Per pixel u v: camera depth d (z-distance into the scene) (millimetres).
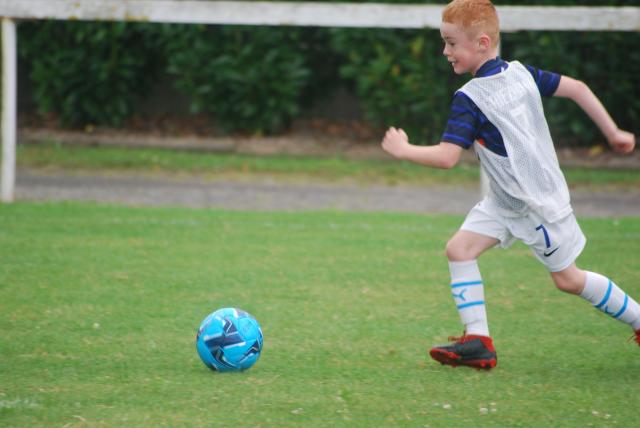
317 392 15430
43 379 16156
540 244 16438
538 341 19359
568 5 49062
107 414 14188
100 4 35875
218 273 25906
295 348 18531
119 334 19500
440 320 21219
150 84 56500
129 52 53844
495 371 16953
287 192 42875
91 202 38781
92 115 55062
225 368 16594
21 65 58812
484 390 15625
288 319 21062
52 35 53531
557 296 23766
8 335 19250
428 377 16453
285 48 53000
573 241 16500
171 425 13695
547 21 34281
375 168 48844
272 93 53875
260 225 33969
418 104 51281
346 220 35562
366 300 23141
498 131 16141
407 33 51625
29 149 51406
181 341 19016
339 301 22984
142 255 28141
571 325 20766
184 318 20984
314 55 55844
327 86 57188
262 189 43531
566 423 13891
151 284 24422
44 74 53906
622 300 16875
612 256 29047
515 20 34500
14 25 36344
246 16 35781
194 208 37938
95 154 50500
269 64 52938
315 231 33000
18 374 16453
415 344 19047
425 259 28391
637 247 30609
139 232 31906
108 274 25484
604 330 20312
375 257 28578
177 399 14969
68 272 25625
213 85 53656
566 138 53656
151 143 53156
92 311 21469
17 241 29828
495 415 14250
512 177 16219
